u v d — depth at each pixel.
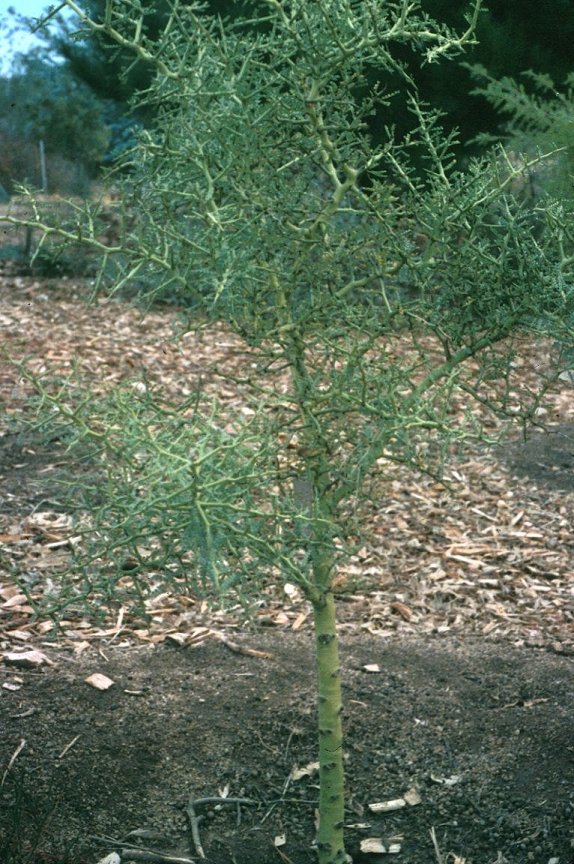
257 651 3.74
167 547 2.04
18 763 3.02
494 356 2.41
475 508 5.46
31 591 4.19
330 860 2.70
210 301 2.19
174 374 7.21
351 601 4.41
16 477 5.43
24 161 12.24
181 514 1.96
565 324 2.31
